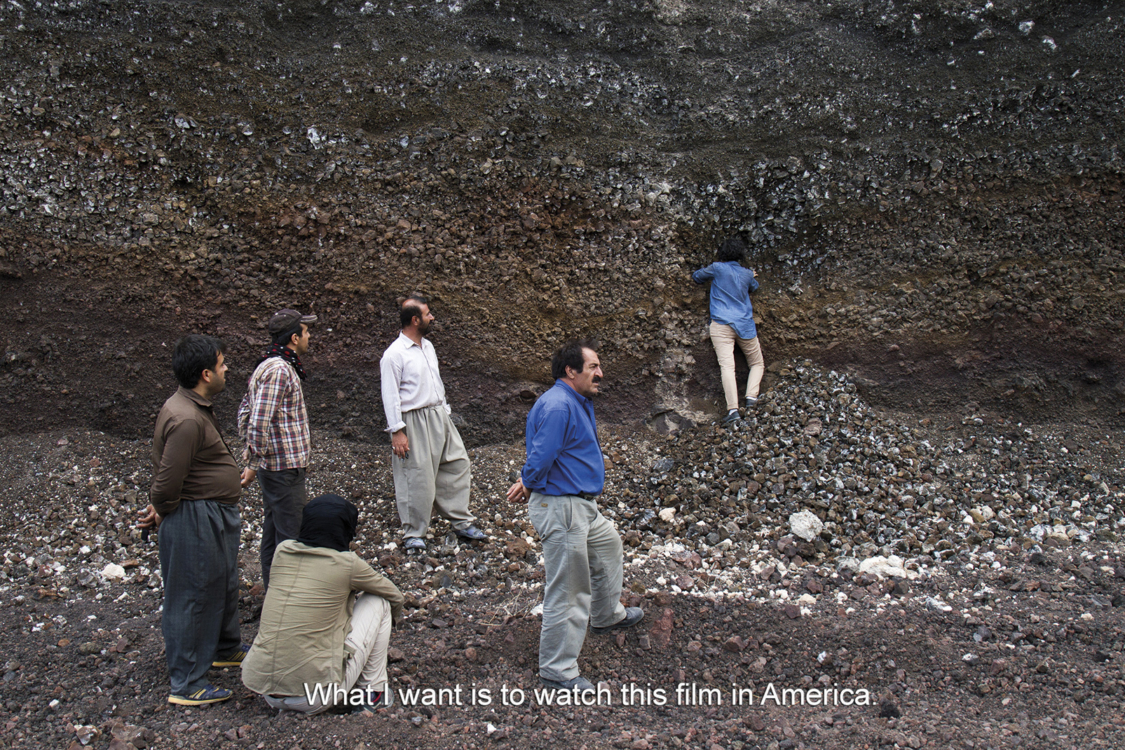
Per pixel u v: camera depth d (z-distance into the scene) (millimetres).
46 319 5562
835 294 6402
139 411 5520
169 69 6184
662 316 6297
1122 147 6402
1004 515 5008
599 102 6828
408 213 6137
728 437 5641
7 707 3260
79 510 4863
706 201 6590
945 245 6344
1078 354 5938
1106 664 3602
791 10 7211
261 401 3707
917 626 3928
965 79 6781
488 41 6914
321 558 3123
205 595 3295
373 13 6816
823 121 6734
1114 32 6734
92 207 5750
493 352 5980
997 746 3029
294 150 6195
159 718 3180
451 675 3564
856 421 5648
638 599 4141
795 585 4355
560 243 6406
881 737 3104
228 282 5832
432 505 4660
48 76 5934
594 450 3471
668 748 3062
